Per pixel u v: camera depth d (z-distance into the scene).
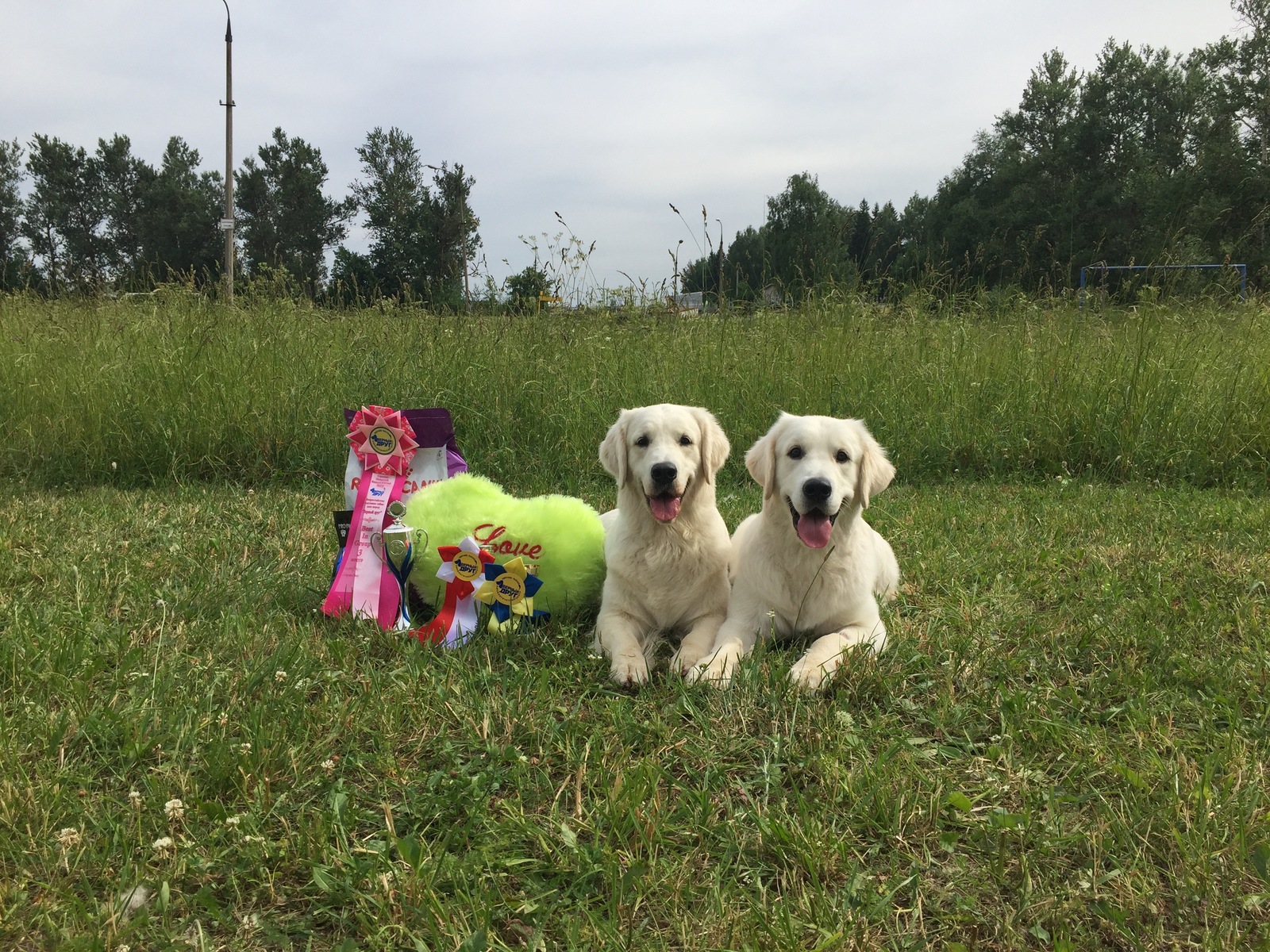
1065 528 4.72
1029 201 30.69
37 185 33.47
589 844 1.87
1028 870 1.78
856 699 2.66
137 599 3.32
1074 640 3.05
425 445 3.99
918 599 3.70
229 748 2.16
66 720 2.22
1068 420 6.64
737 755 2.30
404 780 2.12
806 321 7.73
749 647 3.16
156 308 7.64
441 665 2.87
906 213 32.12
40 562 3.76
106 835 1.86
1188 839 1.84
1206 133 24.53
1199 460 6.23
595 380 6.75
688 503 3.42
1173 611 3.27
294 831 1.89
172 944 1.56
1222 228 13.84
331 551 4.14
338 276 9.47
